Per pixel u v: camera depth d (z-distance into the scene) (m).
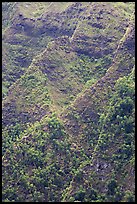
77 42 146.50
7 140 127.25
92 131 113.94
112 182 97.69
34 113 129.50
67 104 130.50
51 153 112.56
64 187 106.81
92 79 135.88
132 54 122.75
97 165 102.94
